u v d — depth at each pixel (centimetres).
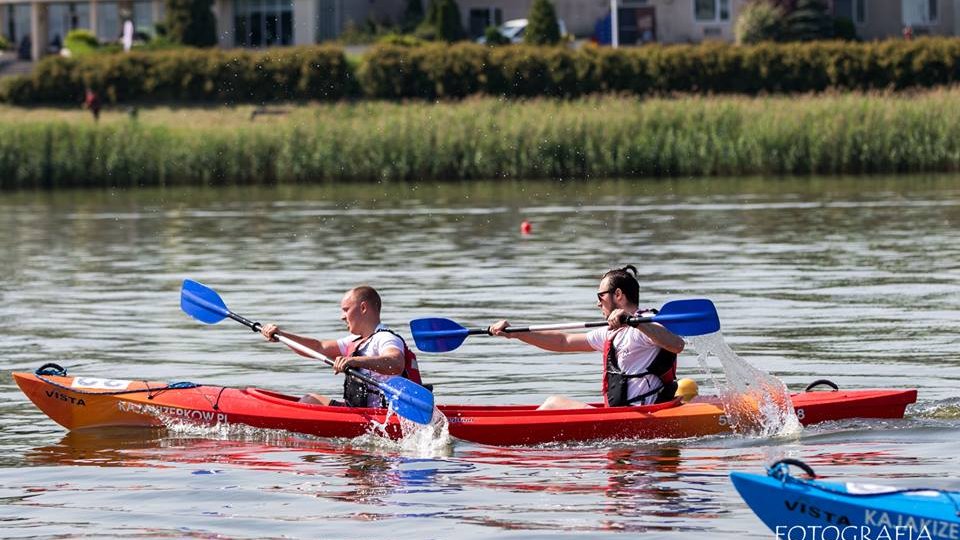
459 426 1961
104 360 2684
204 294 2273
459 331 2152
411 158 7775
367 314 2052
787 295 3347
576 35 12719
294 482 1756
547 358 2636
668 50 10206
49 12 12862
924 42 10138
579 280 3728
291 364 2631
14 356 2736
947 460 1789
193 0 11631
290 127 7981
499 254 4412
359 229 5331
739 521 1534
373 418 1980
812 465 1778
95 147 7862
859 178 7256
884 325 2888
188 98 10531
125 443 1994
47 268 4256
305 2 12169
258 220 5769
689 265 4006
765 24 11519
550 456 1877
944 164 7556
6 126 7981
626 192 6788
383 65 10219
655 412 1973
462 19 12900
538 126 7756
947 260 3959
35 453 1941
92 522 1594
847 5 12825
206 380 2478
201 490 1723
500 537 1498
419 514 1595
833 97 8475
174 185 7869
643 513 1575
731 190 6731
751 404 1994
